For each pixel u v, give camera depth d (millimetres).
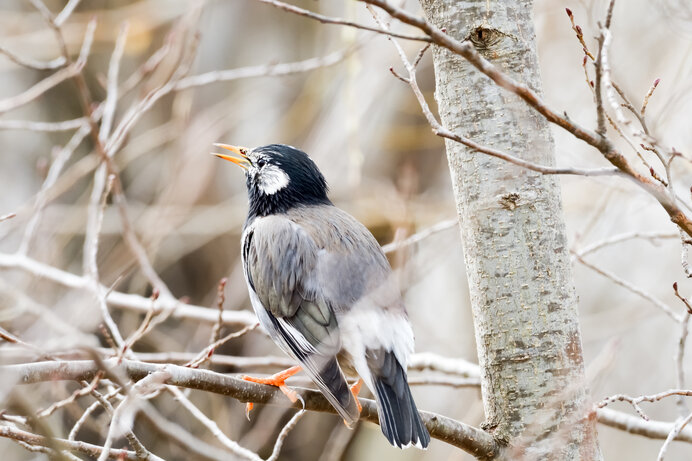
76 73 11281
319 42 16781
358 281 8648
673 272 17859
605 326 16672
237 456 9438
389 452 16500
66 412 12594
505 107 7516
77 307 11422
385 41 15398
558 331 7387
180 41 14273
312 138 16125
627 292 18406
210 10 16750
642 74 14992
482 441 7418
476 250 7594
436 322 16969
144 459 7137
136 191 16750
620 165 5793
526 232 7453
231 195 16625
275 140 16359
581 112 16016
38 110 17062
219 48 16688
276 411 13953
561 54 17016
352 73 14125
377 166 15961
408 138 15836
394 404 7766
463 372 10977
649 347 18469
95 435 13016
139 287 15617
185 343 15945
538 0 15727
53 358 7281
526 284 7418
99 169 12203
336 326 8391
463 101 7625
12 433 6855
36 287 13039
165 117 16984
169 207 14977
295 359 8555
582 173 5793
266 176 10125
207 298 16219
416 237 10664
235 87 16609
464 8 7602
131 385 6734
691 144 13016
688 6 11578
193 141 15773
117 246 15961
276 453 8031
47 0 16625
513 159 5816
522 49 7551
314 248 8930
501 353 7453
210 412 14758
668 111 11562
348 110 14211
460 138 5898
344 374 8648
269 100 16656
